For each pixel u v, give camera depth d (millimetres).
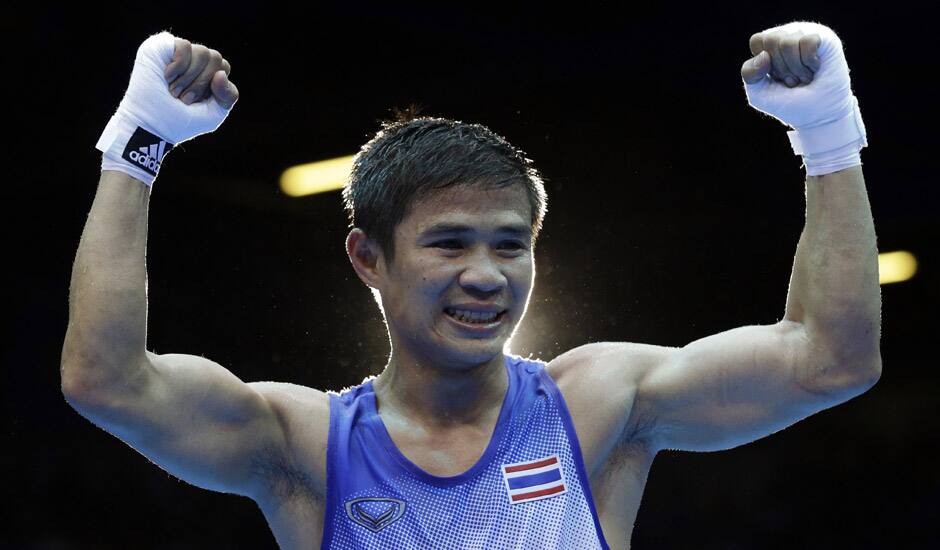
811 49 5020
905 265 24703
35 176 22156
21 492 23312
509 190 5098
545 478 5129
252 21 18547
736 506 25953
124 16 18328
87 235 5023
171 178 22172
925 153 22234
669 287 23500
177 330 23078
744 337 5387
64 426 24000
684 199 22953
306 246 23031
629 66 20312
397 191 5148
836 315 5055
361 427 5301
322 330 23047
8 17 18469
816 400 5215
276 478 5387
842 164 5129
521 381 5434
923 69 20125
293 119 20922
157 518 23609
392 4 18578
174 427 5117
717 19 19047
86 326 4898
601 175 22422
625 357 5562
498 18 19094
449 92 20562
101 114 20469
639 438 5535
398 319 5227
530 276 5145
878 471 26875
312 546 5250
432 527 5012
